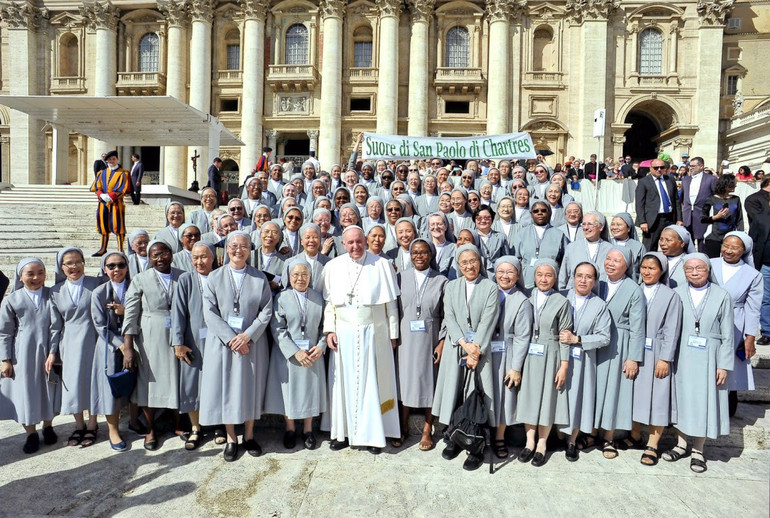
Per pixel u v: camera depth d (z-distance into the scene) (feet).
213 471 14.83
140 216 46.55
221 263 19.72
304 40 103.09
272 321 16.24
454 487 14.10
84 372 16.21
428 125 101.91
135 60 105.91
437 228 21.29
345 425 16.42
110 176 34.99
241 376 15.39
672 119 101.19
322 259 18.44
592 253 20.29
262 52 101.81
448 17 100.89
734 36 109.70
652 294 16.03
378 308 16.60
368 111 102.27
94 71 104.83
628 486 14.29
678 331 15.49
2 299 15.21
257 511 12.78
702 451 15.62
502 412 16.06
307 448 16.40
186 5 102.06
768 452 16.74
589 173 64.03
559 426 15.69
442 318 17.34
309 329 16.29
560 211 26.86
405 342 16.84
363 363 16.11
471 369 15.75
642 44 100.32
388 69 98.94
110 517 12.49
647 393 15.65
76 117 61.98
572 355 15.72
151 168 113.29
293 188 30.48
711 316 15.23
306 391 16.03
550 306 15.79
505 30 98.89
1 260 33.76
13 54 104.63
